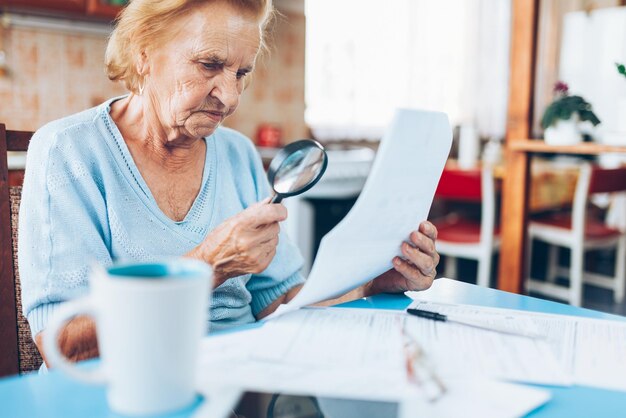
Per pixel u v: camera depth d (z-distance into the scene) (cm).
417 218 73
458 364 56
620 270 324
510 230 231
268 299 100
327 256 62
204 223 94
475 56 426
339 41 370
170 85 83
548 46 411
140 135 90
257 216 68
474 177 281
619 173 278
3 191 91
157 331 42
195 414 45
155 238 88
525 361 57
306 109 373
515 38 223
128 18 83
